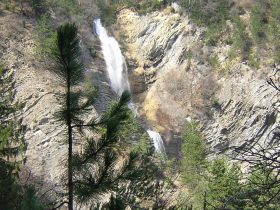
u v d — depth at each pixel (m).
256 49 48.84
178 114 44.84
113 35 53.75
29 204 4.70
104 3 58.34
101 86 37.22
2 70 12.02
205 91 46.56
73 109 5.53
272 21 50.19
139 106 47.91
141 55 52.19
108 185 5.14
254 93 44.81
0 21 33.03
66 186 5.46
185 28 52.41
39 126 24.75
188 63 49.16
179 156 42.44
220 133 43.97
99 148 5.23
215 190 17.23
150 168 12.86
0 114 10.86
